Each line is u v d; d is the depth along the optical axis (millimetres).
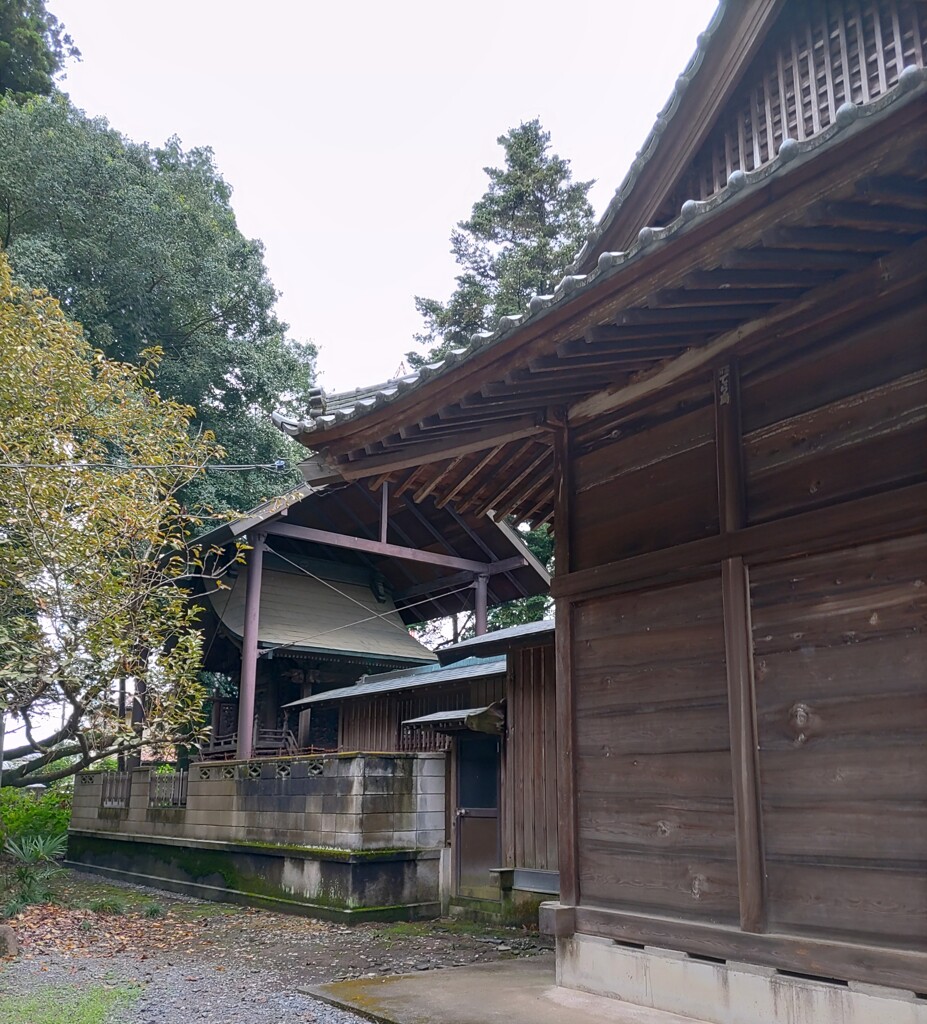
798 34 5539
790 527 3891
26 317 10336
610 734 4738
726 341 4344
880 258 3574
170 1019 4859
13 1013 4910
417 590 17797
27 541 9555
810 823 3656
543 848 8141
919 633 3402
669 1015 4078
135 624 9891
